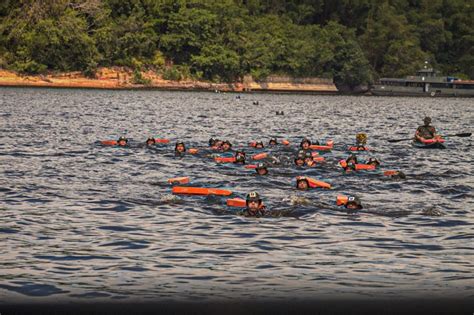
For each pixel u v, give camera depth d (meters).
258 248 46.06
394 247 46.75
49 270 40.50
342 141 128.75
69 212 55.72
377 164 84.31
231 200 58.78
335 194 66.06
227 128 154.62
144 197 62.53
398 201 62.75
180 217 54.81
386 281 39.22
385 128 170.62
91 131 131.62
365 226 52.75
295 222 53.78
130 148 101.25
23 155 90.38
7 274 39.56
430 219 55.28
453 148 114.19
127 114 189.88
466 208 60.03
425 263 42.94
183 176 75.62
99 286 37.84
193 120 176.50
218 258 43.50
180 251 44.97
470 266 42.38
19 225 50.91
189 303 35.34
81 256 43.41
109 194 63.72
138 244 46.50
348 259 43.69
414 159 97.06
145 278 39.31
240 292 37.09
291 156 96.25
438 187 70.56
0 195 61.81
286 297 36.31
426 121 116.12
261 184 71.19
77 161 86.12
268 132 147.25
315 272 40.84
